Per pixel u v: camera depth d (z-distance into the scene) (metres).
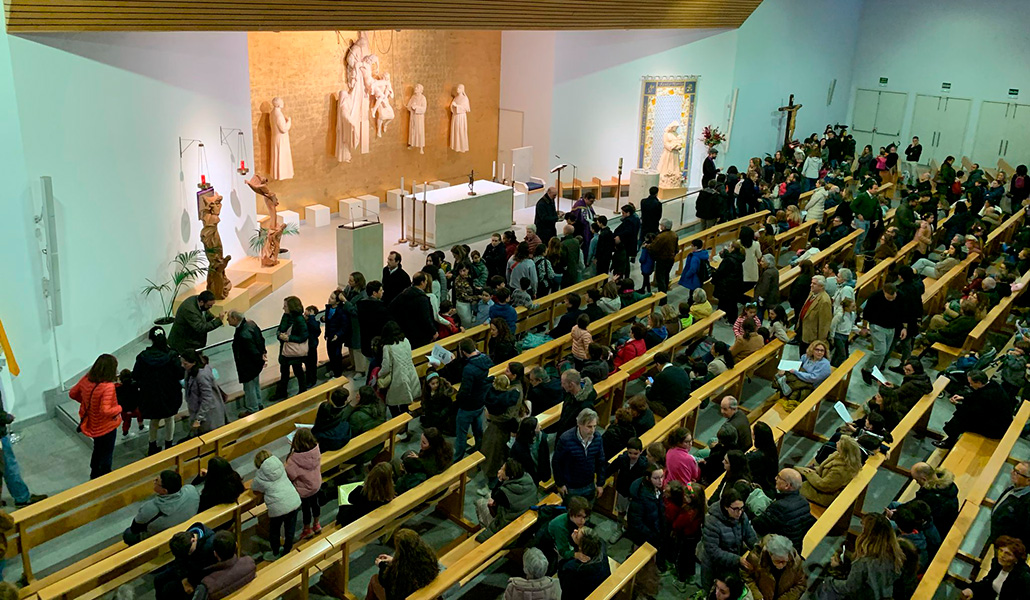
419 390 8.90
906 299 10.64
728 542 6.22
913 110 25.50
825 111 25.42
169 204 11.46
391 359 8.57
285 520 6.91
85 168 9.61
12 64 8.41
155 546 6.33
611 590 6.11
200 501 6.82
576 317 10.58
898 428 8.77
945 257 14.16
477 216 15.80
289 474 6.95
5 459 7.50
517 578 5.70
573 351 9.74
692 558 6.92
